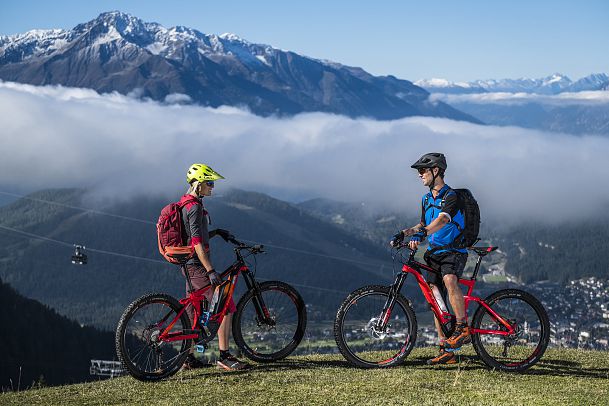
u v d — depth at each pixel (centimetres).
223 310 902
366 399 758
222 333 913
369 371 889
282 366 925
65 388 889
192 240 880
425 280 916
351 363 909
